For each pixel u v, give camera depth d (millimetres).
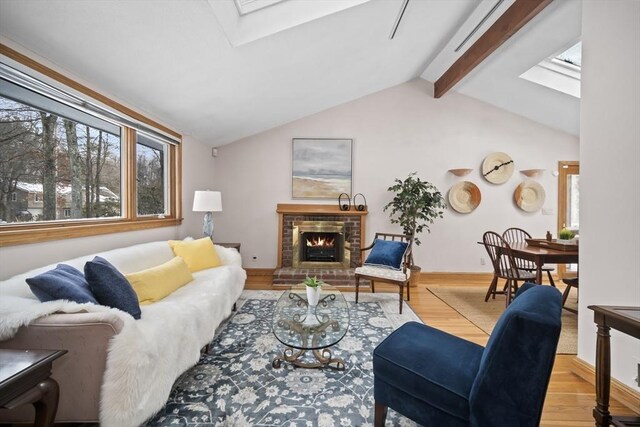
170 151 3646
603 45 1772
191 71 2502
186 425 1477
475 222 4621
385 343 1493
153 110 2984
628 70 1641
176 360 1612
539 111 4312
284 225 4625
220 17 2033
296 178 4652
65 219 2223
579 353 2004
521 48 3262
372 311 3164
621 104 1673
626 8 1652
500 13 2930
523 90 3994
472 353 1414
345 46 3010
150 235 3137
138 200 3133
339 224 4598
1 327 1204
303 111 4410
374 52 3357
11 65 1653
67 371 1264
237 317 2914
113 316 1285
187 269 2600
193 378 1885
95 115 2348
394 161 4645
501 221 4609
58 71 1973
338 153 4645
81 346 1258
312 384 1835
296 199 4688
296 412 1583
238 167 4656
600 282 1813
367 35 2957
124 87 2447
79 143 2346
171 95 2785
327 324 1958
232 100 3293
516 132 4586
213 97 3076
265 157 4664
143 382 1323
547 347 1010
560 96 3828
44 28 1657
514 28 2783
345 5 2426
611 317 1283
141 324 1562
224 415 1550
